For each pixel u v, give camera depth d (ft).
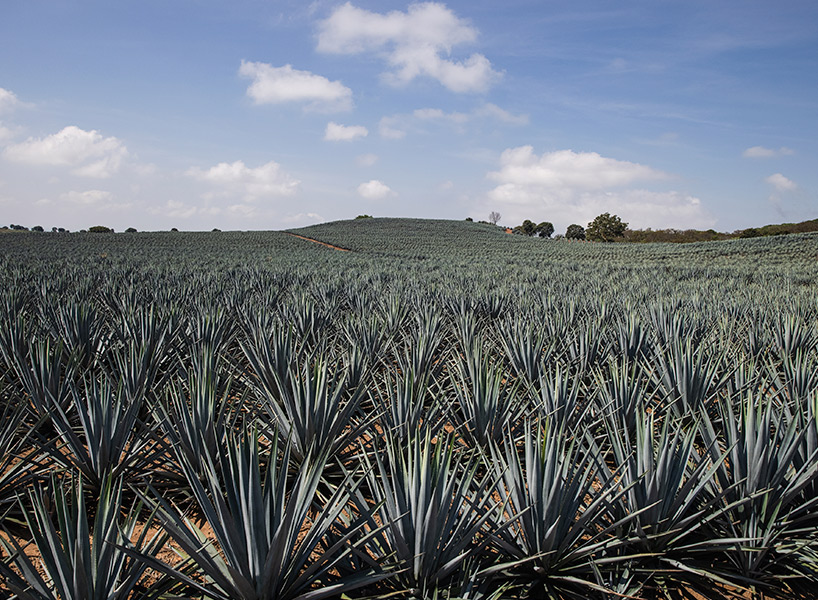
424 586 8.35
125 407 13.85
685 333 27.12
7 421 14.83
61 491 7.51
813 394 13.11
